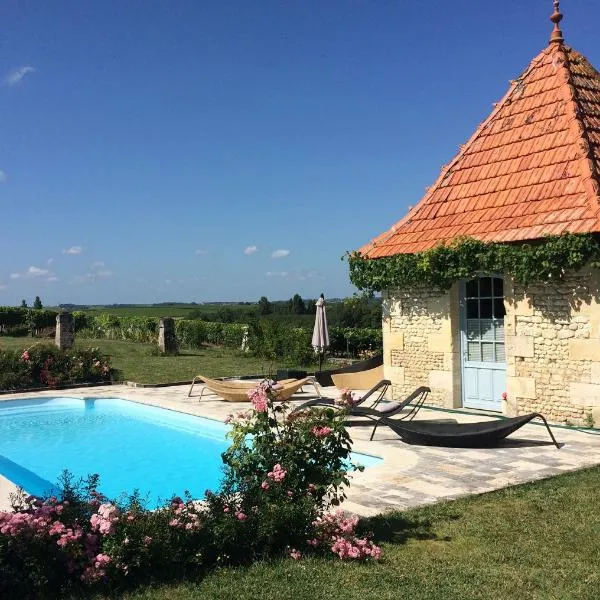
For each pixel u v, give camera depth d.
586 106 13.18
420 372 14.03
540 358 11.60
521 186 12.74
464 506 7.00
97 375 19.38
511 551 5.72
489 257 11.86
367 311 26.17
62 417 15.32
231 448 6.22
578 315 10.98
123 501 8.47
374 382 15.73
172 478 10.09
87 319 42.84
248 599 4.75
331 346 24.73
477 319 13.14
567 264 10.71
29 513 5.21
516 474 8.30
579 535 6.07
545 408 11.55
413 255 13.34
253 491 5.88
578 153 12.11
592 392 10.83
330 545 5.67
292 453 6.11
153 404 15.20
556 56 14.06
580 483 7.78
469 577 5.17
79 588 4.89
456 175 14.62
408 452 9.60
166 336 27.25
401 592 4.87
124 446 12.27
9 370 18.33
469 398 13.33
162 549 5.14
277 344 25.19
